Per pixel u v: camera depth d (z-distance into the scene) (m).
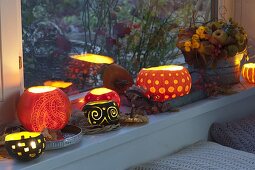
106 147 1.79
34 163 1.57
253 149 2.30
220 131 2.35
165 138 2.11
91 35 2.26
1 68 1.77
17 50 1.82
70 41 2.16
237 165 1.94
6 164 1.57
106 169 1.84
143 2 2.49
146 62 2.52
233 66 2.55
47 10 2.04
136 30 2.47
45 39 2.04
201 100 2.34
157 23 2.56
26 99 1.73
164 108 2.12
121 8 2.39
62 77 2.13
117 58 2.40
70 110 1.79
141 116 1.98
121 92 2.22
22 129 1.78
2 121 1.80
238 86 2.63
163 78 2.12
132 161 1.95
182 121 2.18
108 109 1.87
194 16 2.71
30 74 2.00
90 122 1.86
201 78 2.37
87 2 2.23
